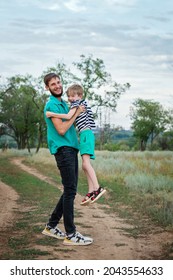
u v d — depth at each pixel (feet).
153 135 274.77
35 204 39.68
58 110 21.95
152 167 72.08
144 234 26.21
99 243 23.30
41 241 23.04
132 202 39.73
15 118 195.62
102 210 36.22
